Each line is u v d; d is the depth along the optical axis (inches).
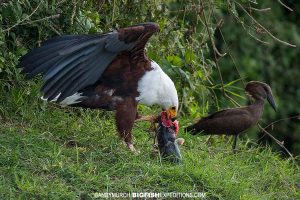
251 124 495.2
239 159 495.5
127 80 446.3
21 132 453.7
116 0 550.0
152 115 501.7
